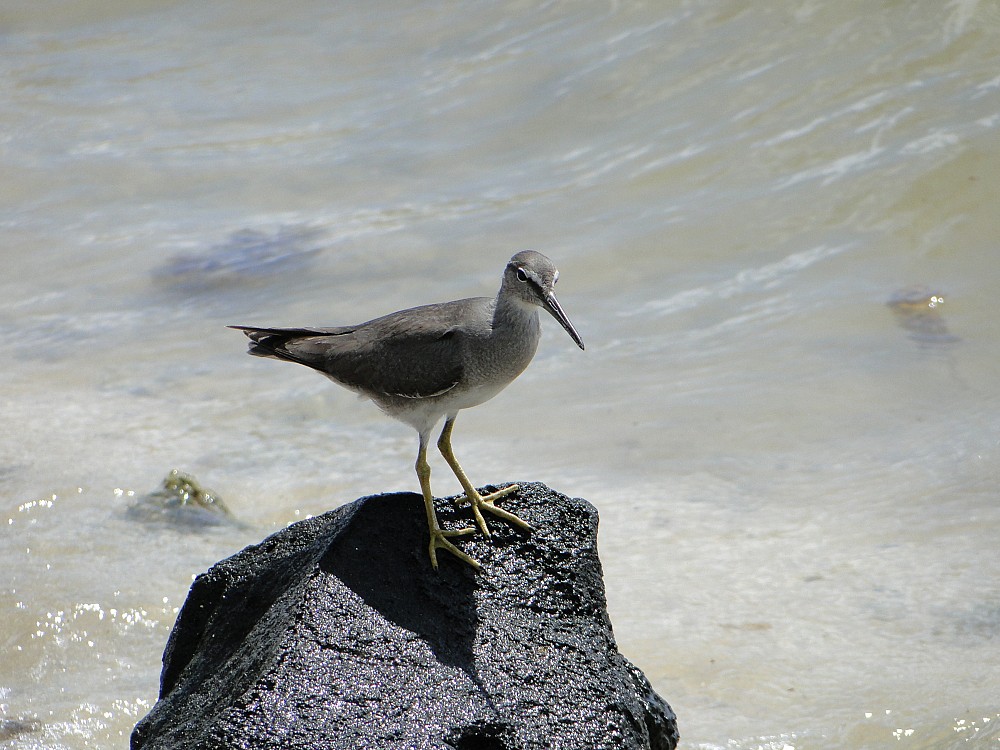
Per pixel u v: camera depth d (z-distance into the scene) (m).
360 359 8.77
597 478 13.16
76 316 17.28
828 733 9.15
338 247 18.00
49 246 18.97
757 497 12.66
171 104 22.80
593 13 22.11
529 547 8.06
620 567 11.69
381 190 19.44
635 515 12.48
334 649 7.00
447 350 8.52
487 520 8.21
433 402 8.62
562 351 15.66
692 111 19.33
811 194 17.31
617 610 11.05
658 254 16.98
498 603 7.64
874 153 17.59
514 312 8.63
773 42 20.06
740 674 10.02
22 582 11.37
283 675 6.78
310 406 15.10
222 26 25.45
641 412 14.27
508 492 8.50
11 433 14.37
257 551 8.49
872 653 10.12
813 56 19.50
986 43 18.81
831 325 15.22
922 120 17.86
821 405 13.95
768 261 16.50
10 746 9.17
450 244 17.66
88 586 11.29
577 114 20.02
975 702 9.22
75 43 25.58
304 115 21.84
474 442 14.05
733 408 14.09
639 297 16.33
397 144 20.52
